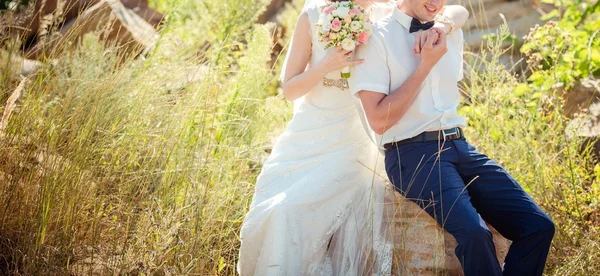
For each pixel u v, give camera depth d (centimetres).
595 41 525
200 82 422
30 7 421
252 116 431
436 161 319
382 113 313
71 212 322
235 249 353
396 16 331
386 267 325
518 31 620
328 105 341
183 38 541
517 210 317
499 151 422
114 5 601
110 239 325
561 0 578
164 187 353
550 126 437
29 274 296
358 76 322
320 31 322
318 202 332
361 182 342
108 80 383
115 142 362
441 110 326
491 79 455
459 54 346
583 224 374
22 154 338
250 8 550
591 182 422
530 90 480
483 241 293
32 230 312
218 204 353
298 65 343
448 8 353
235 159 381
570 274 336
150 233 318
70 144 343
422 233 333
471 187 327
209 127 396
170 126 382
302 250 330
